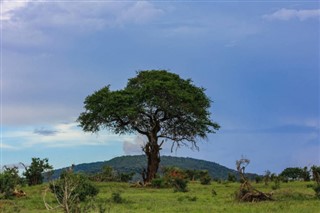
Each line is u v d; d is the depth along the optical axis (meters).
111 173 56.28
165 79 51.72
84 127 51.56
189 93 50.41
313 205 23.02
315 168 40.53
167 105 48.66
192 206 23.98
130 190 40.09
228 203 25.81
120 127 51.09
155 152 49.97
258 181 49.84
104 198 28.52
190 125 51.75
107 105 48.56
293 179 59.16
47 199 28.64
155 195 33.75
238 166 27.38
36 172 46.84
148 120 50.88
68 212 15.41
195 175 61.62
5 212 22.27
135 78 53.66
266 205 23.14
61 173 22.64
